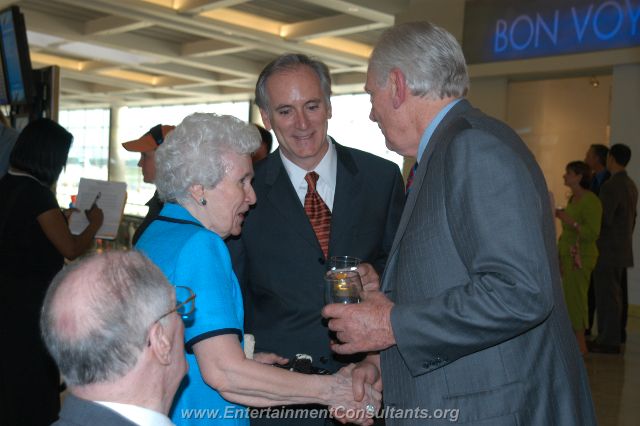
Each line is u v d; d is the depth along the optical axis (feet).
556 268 5.09
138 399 3.51
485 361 4.75
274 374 5.00
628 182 20.62
